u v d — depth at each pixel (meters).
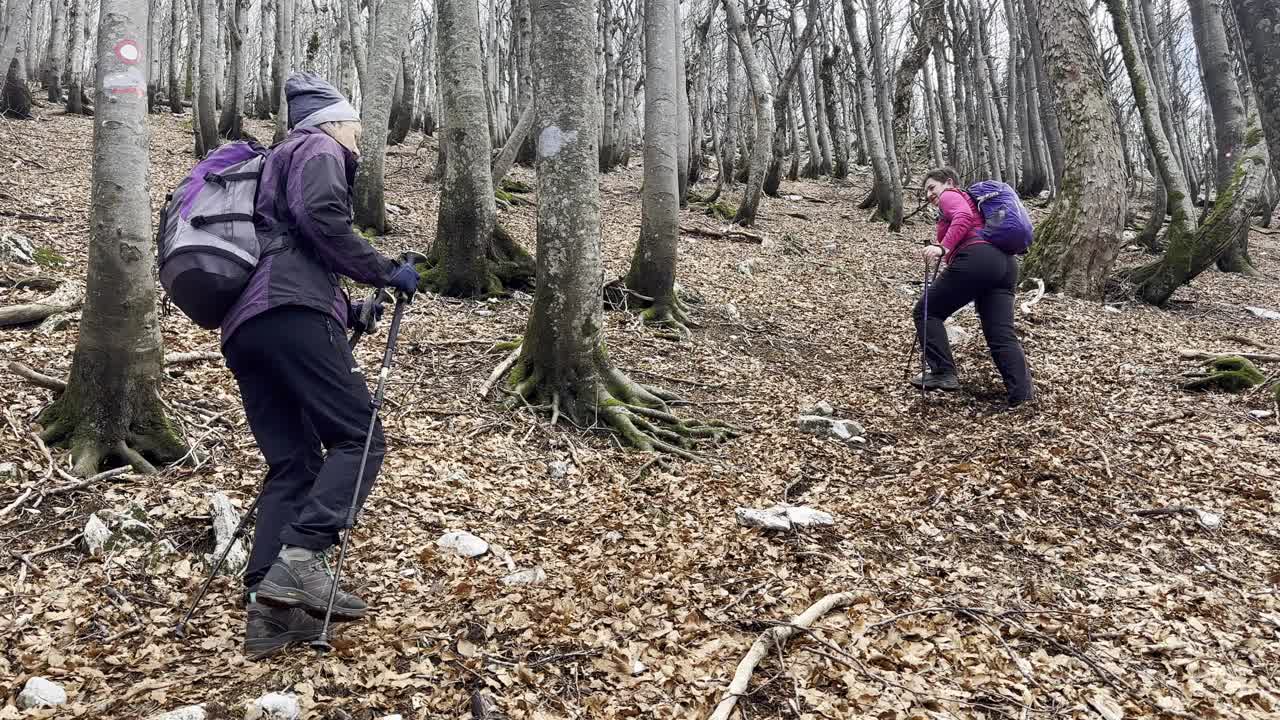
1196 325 9.25
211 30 15.91
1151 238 15.27
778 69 29.30
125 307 4.13
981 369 6.89
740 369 7.12
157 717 2.39
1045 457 4.86
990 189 6.04
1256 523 4.15
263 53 28.53
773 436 5.59
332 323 2.84
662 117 8.05
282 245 2.78
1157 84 22.64
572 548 3.94
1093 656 3.01
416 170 17.73
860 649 2.99
